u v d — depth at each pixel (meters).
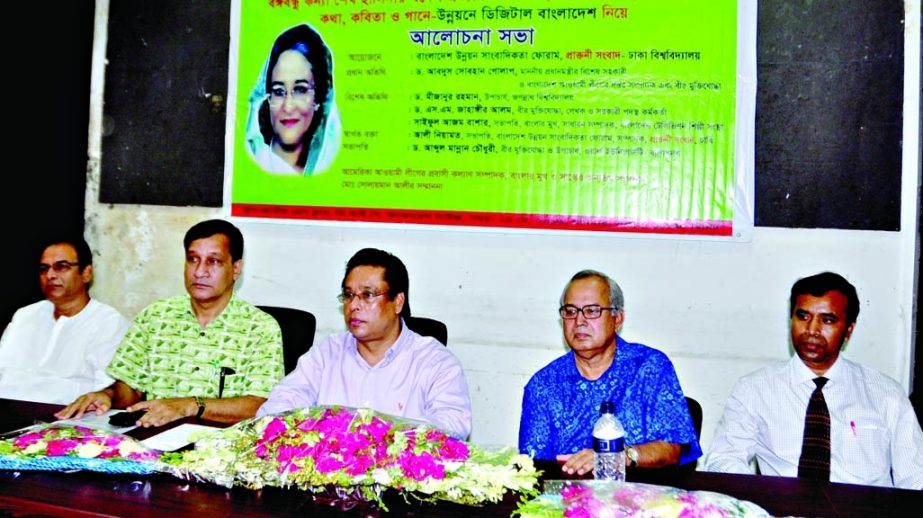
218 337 2.59
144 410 2.17
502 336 3.27
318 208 3.37
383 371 2.29
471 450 1.79
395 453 1.69
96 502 1.61
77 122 3.59
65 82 3.51
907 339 2.95
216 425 2.15
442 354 2.31
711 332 3.10
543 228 3.18
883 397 2.29
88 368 2.93
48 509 1.59
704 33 3.03
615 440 1.86
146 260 3.60
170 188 3.57
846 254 2.99
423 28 3.24
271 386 2.51
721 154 3.04
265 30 3.40
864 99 2.96
